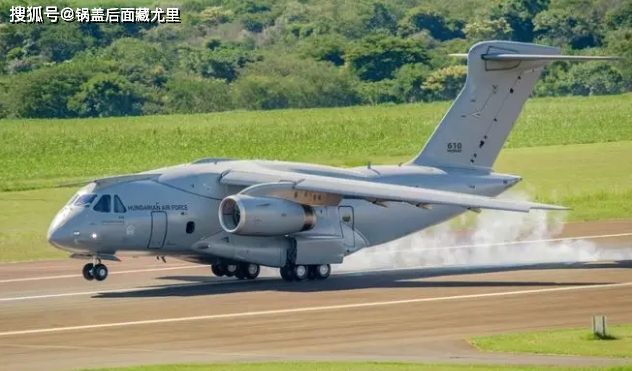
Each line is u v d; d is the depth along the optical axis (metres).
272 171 127.69
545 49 136.50
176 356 85.75
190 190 124.81
